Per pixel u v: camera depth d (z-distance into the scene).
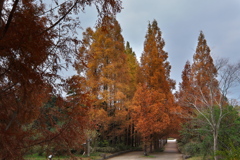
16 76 2.36
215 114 12.72
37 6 2.94
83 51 3.22
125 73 20.94
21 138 2.69
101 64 20.12
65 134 2.98
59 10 3.12
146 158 18.06
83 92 3.24
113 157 18.47
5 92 2.51
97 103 17.66
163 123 19.72
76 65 3.08
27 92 2.51
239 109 13.00
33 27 2.48
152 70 23.17
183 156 17.45
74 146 3.16
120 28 22.02
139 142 31.95
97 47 18.80
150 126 19.39
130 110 22.55
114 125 22.78
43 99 2.96
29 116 2.75
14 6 2.39
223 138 12.26
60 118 3.20
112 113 20.97
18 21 2.41
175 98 24.06
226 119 12.64
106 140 21.44
